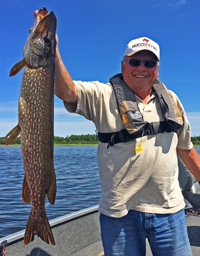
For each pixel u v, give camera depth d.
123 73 2.21
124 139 1.98
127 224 2.04
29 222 1.71
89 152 46.72
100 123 2.05
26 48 1.61
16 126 1.62
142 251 2.12
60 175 16.41
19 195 9.91
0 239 2.48
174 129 2.10
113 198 2.02
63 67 1.73
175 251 2.03
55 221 2.97
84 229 3.34
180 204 2.14
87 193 10.29
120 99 2.04
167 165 2.06
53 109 1.63
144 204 2.04
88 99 1.98
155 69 2.13
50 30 1.59
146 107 2.10
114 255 2.01
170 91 2.31
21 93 1.57
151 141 2.02
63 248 3.06
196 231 3.61
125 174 2.00
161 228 2.04
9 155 39.75
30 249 2.72
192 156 2.39
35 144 1.61
